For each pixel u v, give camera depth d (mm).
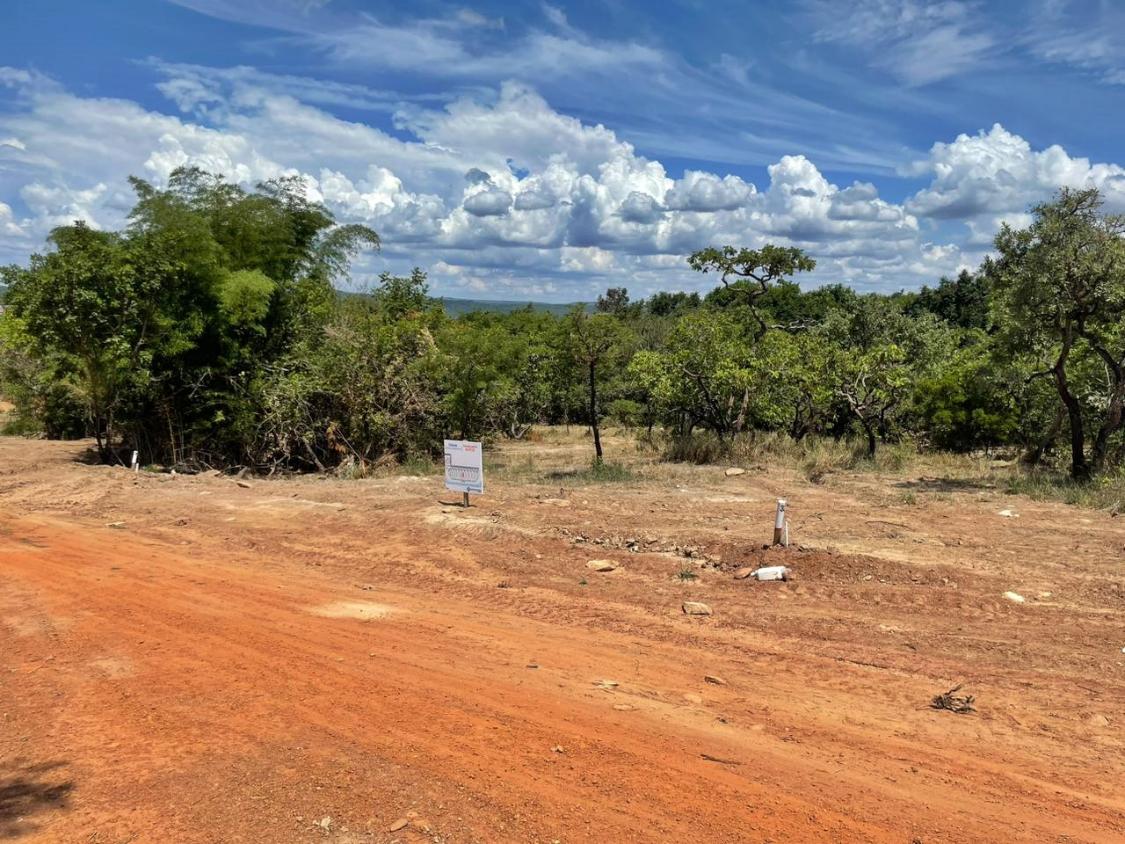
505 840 3750
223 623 7438
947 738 5066
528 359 28359
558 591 8773
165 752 4699
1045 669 6312
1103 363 18453
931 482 16750
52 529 12289
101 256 19953
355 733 4969
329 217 25469
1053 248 14836
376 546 10969
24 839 3762
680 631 7371
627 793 4223
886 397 21156
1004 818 4043
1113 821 4027
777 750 4844
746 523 11852
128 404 21844
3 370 28766
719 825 3906
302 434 21281
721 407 23625
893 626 7434
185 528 12516
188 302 21312
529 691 5773
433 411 22234
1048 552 9945
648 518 12273
